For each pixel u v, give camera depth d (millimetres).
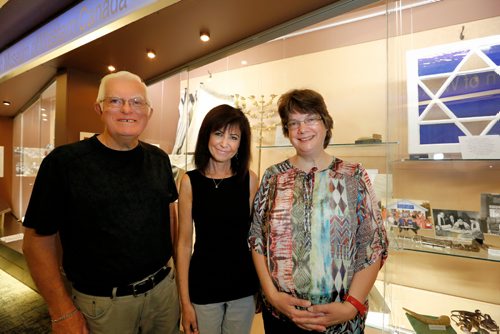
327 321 850
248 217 1178
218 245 1126
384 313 1226
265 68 1807
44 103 3520
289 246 922
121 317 1044
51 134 3293
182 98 2232
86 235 1002
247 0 1304
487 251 1042
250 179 1230
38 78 2668
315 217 911
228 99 1949
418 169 1312
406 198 1340
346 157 1530
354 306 855
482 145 1086
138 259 1068
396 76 1248
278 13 1411
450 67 1165
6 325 2057
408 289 1315
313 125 932
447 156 1147
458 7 1195
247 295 1143
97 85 2496
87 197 993
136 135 1062
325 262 886
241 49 1775
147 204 1107
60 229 1040
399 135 1248
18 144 4926
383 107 1430
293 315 875
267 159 1786
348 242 896
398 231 1207
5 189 5184
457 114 1140
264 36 1617
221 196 1152
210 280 1107
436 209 1176
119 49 1891
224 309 1157
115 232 1021
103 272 1008
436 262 1281
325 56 1593
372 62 1457
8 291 2594
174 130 2273
